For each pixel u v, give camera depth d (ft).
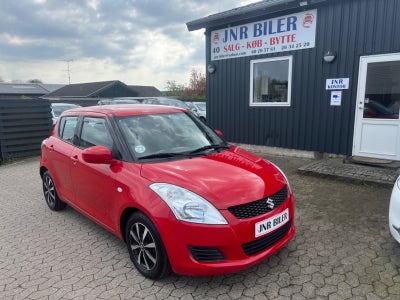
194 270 9.29
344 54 23.61
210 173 10.53
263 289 9.79
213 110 33.42
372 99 22.82
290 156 27.94
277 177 11.41
